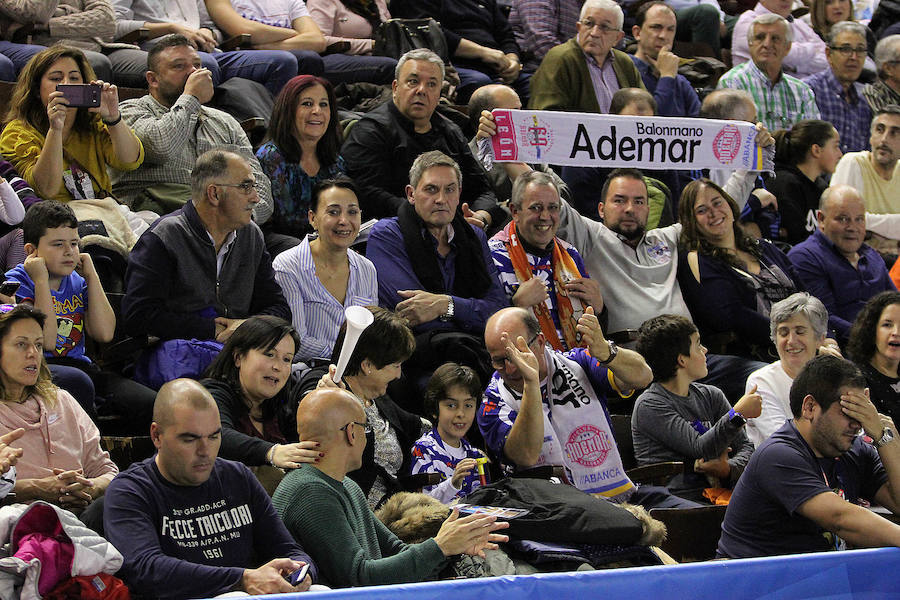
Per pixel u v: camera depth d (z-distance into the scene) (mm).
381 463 18625
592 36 30797
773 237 29734
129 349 20094
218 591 13938
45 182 22062
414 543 16578
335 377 16297
